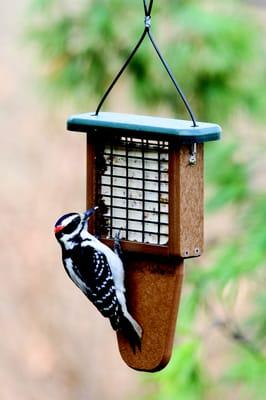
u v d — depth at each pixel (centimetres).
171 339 816
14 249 2212
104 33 1347
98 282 825
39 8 1373
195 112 1364
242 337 1139
